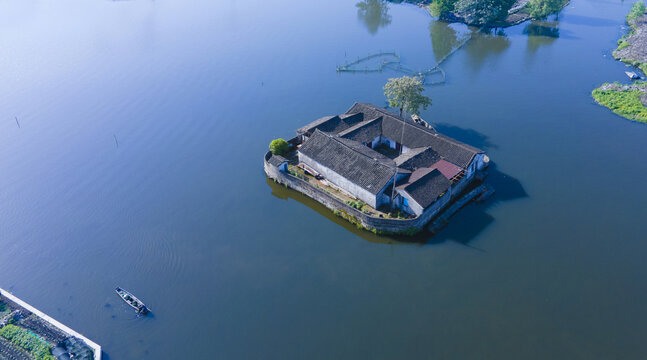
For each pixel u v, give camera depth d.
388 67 145.88
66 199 92.06
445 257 77.75
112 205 90.31
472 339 64.81
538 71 141.75
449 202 87.38
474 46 162.12
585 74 139.12
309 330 66.50
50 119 119.31
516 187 92.69
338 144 92.00
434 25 182.75
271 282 74.00
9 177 98.06
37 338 63.78
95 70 146.75
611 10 197.38
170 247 80.62
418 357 62.75
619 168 97.69
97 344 64.19
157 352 64.00
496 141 106.94
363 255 78.81
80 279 74.94
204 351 64.00
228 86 135.12
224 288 73.06
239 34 175.62
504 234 81.81
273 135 111.75
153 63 151.00
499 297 70.75
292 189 93.19
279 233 83.69
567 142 106.44
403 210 83.81
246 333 66.19
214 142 109.56
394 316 68.25
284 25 184.75
